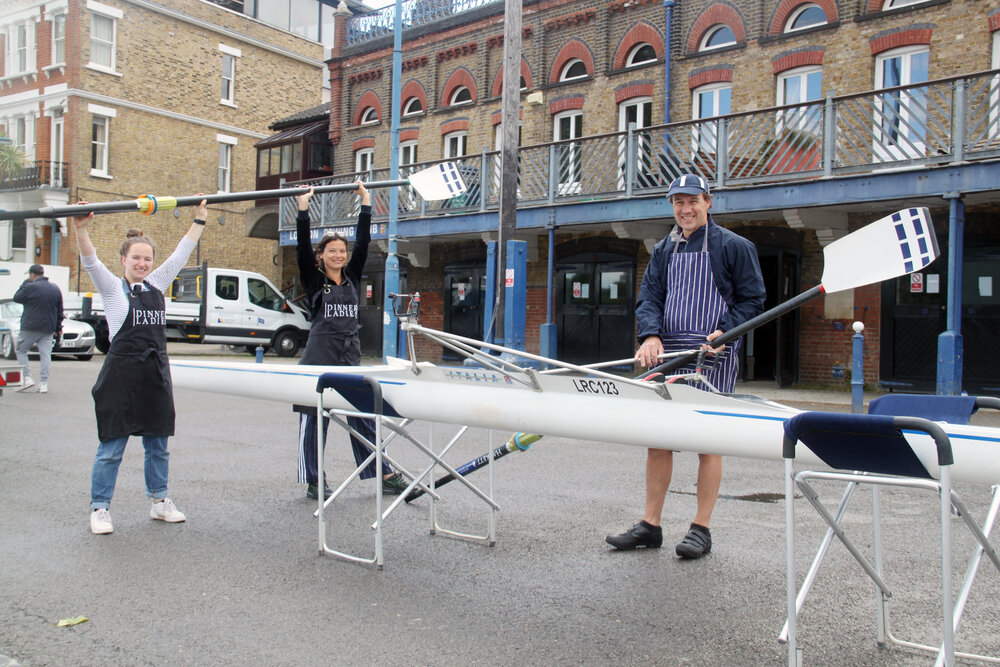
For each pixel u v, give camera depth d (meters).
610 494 5.93
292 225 21.22
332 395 4.96
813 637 3.29
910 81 12.74
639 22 15.87
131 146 27.22
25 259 27.47
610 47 16.36
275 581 3.95
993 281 12.02
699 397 3.44
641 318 4.58
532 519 5.19
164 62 27.94
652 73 15.67
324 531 4.40
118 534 4.73
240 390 5.44
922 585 3.93
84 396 11.42
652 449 4.47
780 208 12.15
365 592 3.81
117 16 26.67
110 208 4.80
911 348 12.76
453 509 5.45
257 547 4.52
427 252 19.61
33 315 11.56
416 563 4.25
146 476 5.02
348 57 21.91
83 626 3.37
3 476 6.29
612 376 3.62
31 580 3.93
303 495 5.79
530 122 17.70
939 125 12.19
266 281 20.33
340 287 5.65
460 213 16.55
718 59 14.70
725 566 4.21
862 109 12.95
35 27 27.53
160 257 27.78
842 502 3.36
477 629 3.36
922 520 5.18
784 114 12.34
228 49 29.66
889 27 12.78
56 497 5.62
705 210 4.50
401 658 3.07
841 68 13.30
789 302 3.73
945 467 2.41
